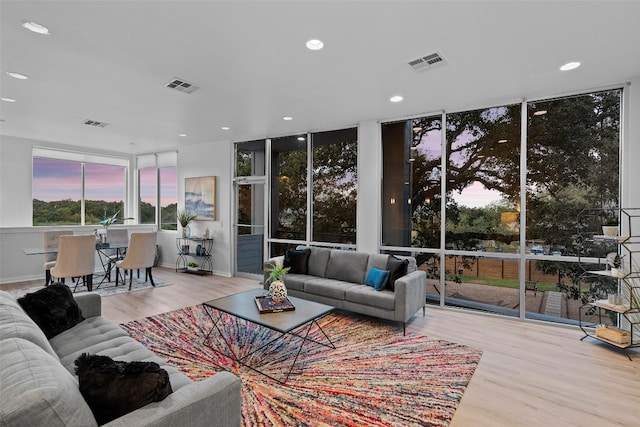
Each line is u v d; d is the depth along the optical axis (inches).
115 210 297.9
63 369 48.6
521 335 135.5
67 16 87.7
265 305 118.0
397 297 137.2
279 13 86.1
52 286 98.8
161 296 193.2
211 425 53.1
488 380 99.2
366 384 96.7
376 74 125.3
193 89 141.6
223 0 80.6
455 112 170.9
